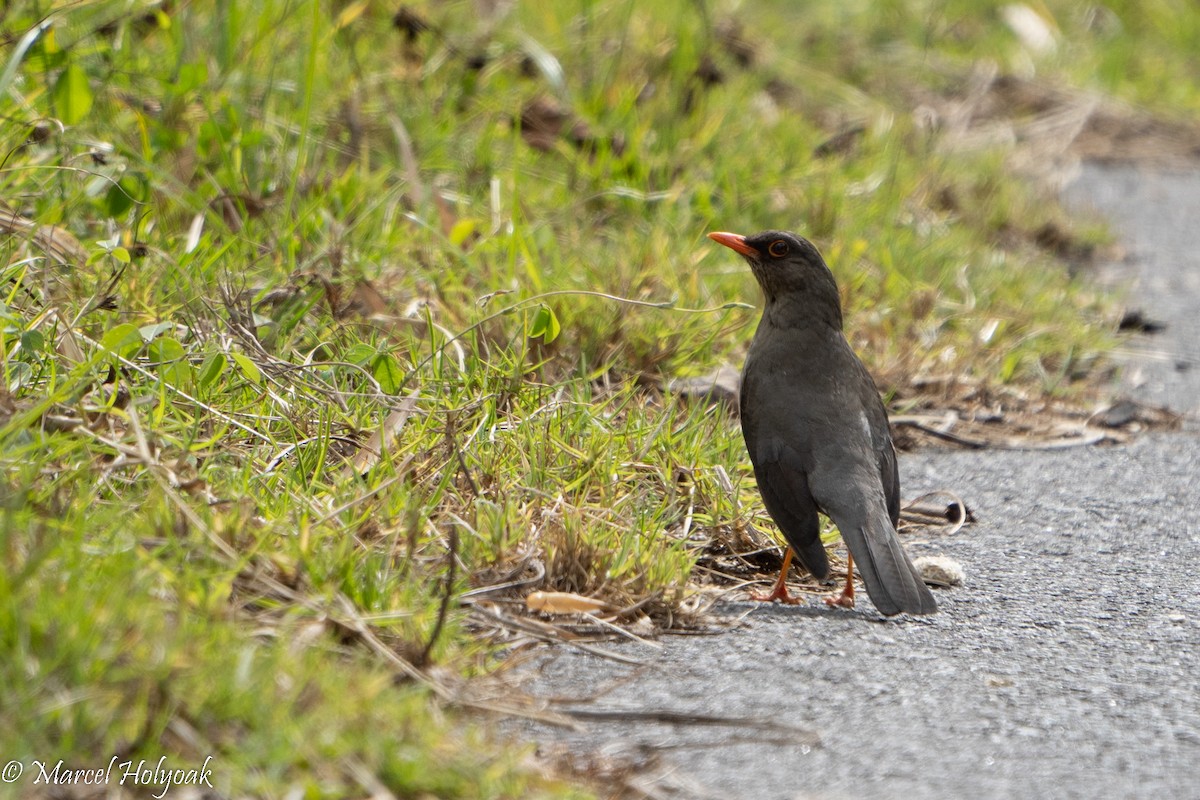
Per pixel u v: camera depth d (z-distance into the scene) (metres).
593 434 10.25
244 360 9.66
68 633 6.22
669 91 18.86
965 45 27.72
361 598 7.62
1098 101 26.23
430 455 9.50
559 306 12.29
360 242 13.10
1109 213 21.28
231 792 5.92
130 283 10.95
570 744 6.95
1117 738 7.28
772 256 10.62
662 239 14.38
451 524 8.60
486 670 7.58
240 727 6.19
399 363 11.04
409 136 15.73
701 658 8.16
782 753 6.97
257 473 8.92
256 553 7.68
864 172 18.78
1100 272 18.53
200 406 9.16
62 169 11.67
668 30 20.66
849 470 9.65
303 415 9.85
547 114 17.39
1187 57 29.89
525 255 12.77
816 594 9.77
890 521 9.41
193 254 11.66
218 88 14.37
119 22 14.45
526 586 8.58
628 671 7.91
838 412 10.05
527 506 9.16
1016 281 16.55
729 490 10.20
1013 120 25.02
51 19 12.75
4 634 6.20
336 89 16.05
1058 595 9.51
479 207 14.66
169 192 12.78
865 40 26.28
